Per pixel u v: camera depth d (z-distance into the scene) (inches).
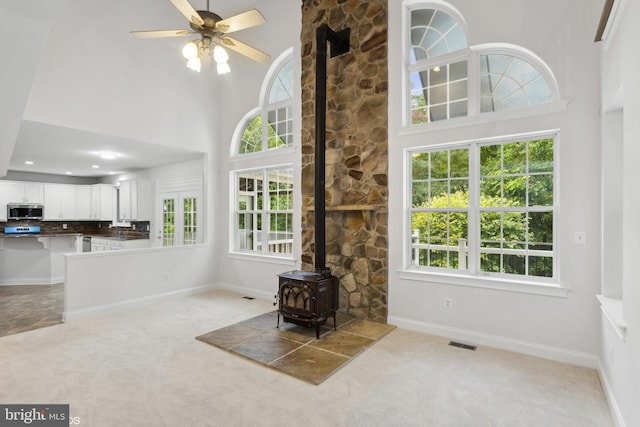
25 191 313.3
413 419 88.9
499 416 90.2
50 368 115.3
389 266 161.6
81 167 290.0
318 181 162.1
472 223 143.6
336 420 88.3
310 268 189.9
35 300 205.8
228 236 234.1
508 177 137.9
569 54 120.3
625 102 79.0
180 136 212.2
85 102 167.3
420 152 158.1
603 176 108.3
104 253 178.4
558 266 126.1
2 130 135.1
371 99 166.9
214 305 195.2
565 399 98.0
